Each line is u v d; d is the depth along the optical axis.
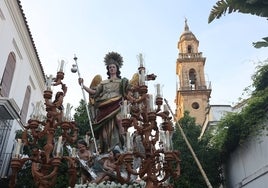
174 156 7.16
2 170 17.95
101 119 9.84
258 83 16.59
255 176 16.38
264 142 15.59
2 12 19.77
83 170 8.69
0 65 19.48
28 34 23.25
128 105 7.53
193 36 48.19
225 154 19.80
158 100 7.92
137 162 8.07
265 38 11.10
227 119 17.84
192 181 18.55
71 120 8.02
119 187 7.17
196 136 20.16
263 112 15.80
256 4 11.16
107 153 9.11
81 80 10.62
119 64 11.30
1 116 17.03
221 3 11.53
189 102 40.75
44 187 6.84
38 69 26.47
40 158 7.30
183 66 44.16
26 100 24.88
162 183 7.31
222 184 20.77
